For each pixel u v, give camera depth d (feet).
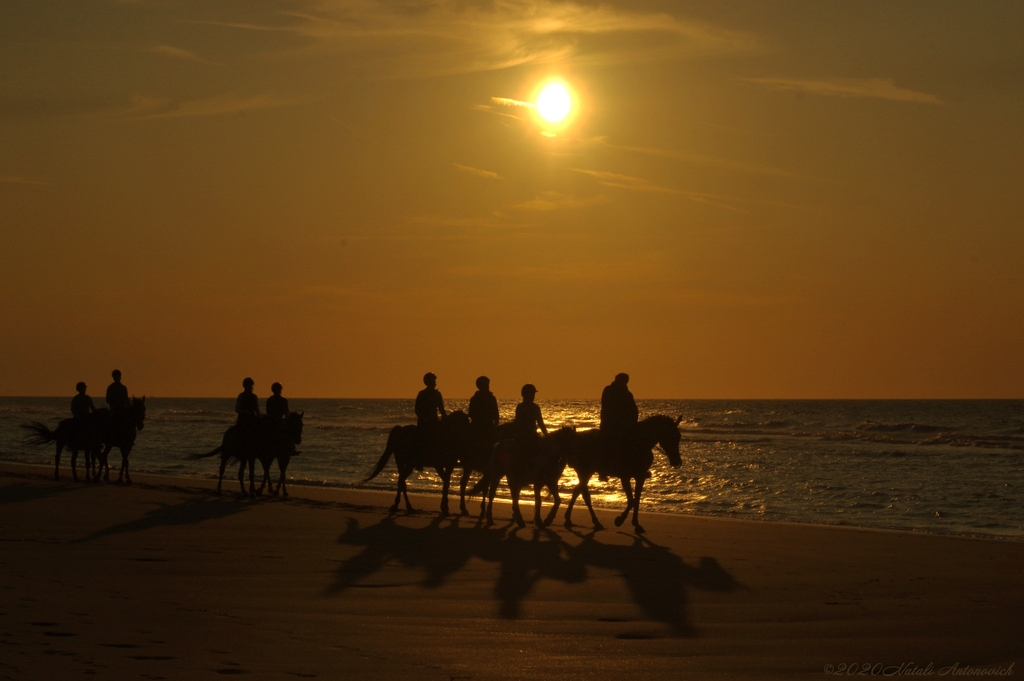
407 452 57.11
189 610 27.43
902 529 61.21
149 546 40.14
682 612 29.07
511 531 49.16
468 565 37.50
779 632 26.53
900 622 27.96
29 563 34.71
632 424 50.80
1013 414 360.07
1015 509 74.13
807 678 21.94
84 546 39.58
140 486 69.67
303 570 35.32
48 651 21.74
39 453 122.52
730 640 25.50
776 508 74.38
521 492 78.43
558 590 32.42
